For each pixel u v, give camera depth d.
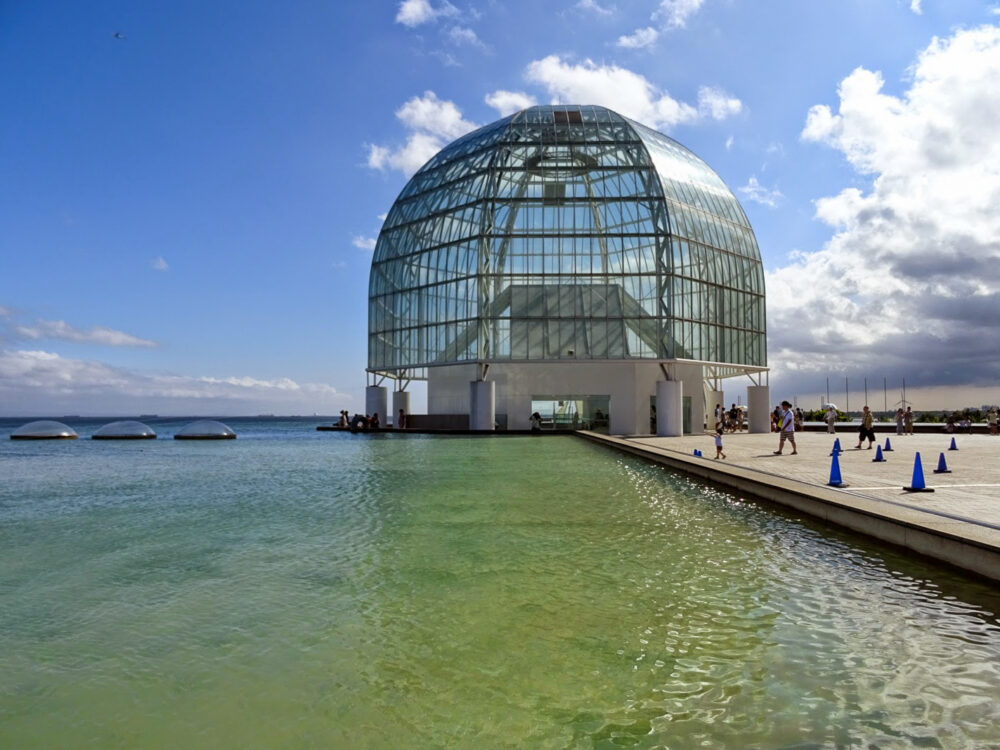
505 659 5.70
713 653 5.80
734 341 51.19
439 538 10.71
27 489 17.78
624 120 51.91
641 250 46.38
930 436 42.09
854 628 6.43
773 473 16.75
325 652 5.89
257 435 55.03
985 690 5.09
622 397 46.81
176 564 9.05
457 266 48.62
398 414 57.53
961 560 8.34
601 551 9.73
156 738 4.42
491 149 49.94
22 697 5.05
